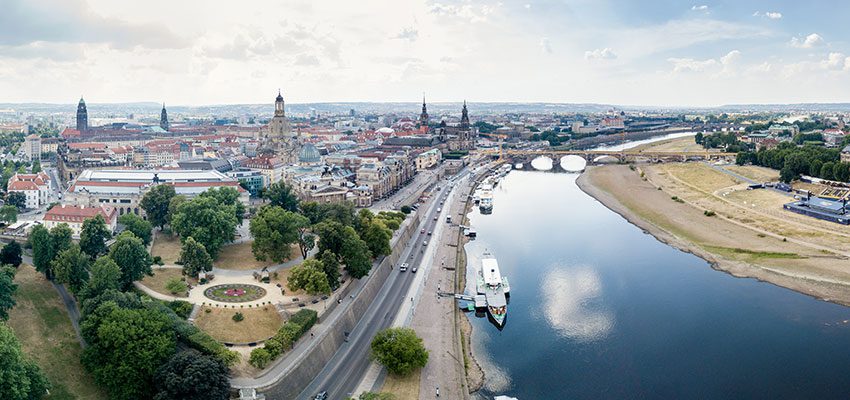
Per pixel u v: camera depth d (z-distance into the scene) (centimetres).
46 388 18325
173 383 18425
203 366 18950
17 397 16688
